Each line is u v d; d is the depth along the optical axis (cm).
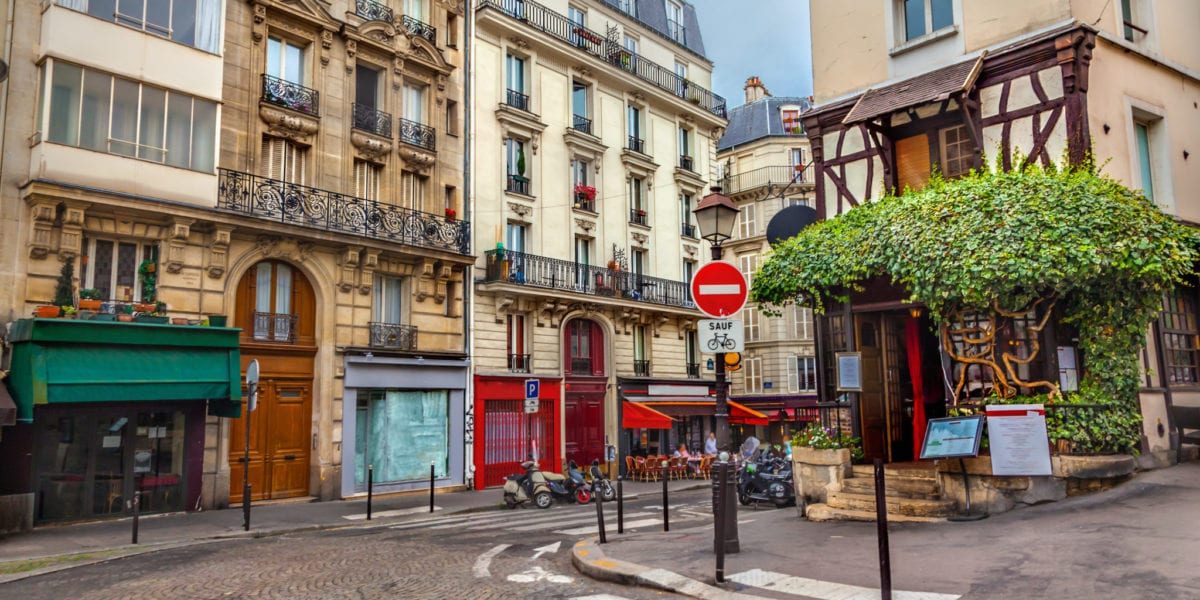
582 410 2588
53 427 1402
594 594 688
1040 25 1155
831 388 1252
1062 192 930
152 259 1600
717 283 821
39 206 1418
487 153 2403
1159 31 1311
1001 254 914
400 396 2053
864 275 1102
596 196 2750
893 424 1260
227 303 1692
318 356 1873
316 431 1847
